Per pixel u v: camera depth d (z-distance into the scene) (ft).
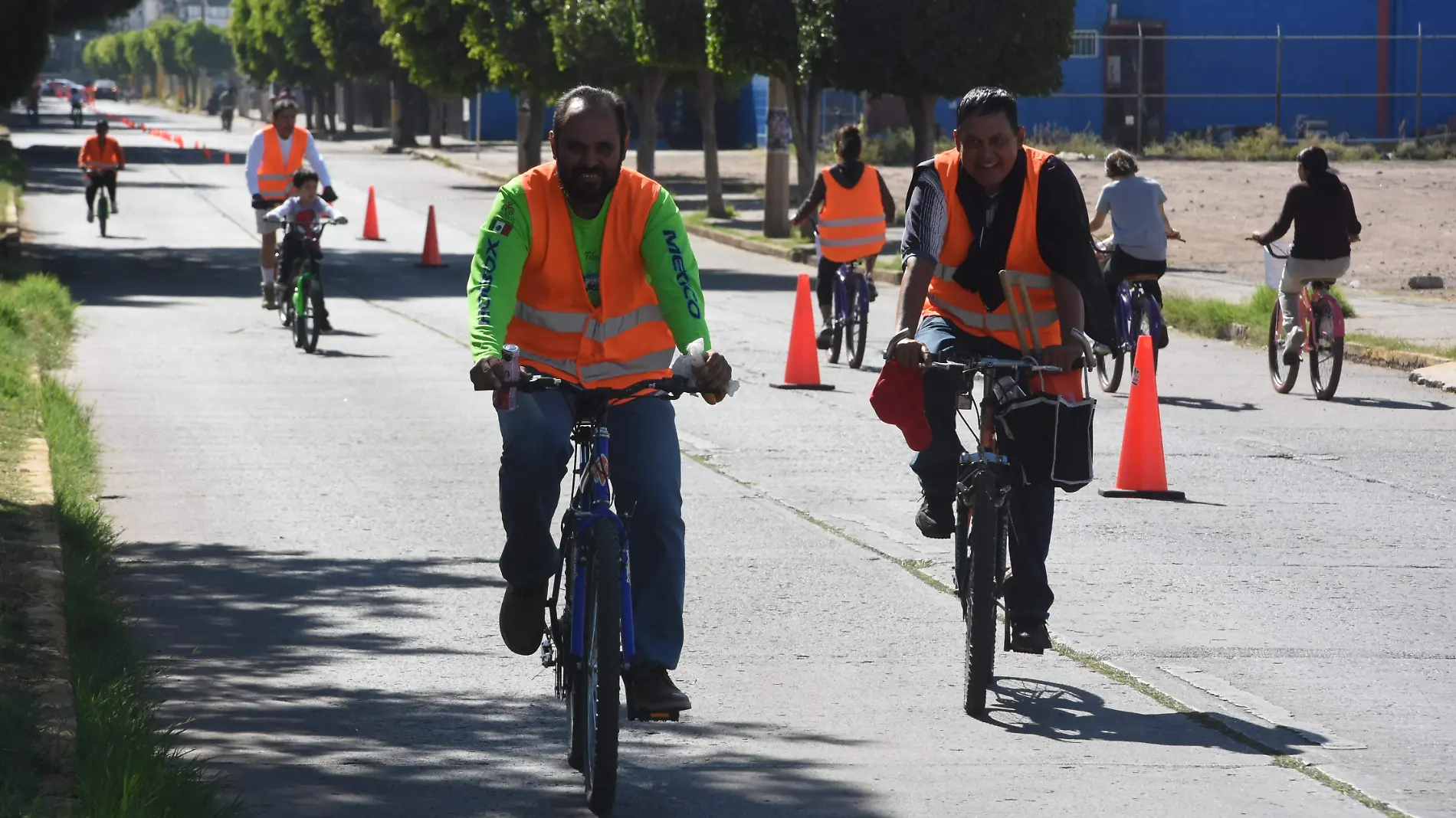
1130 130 385.70
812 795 37.19
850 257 115.65
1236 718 42.73
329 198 126.72
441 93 387.55
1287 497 73.00
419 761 39.01
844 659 48.03
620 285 37.50
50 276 163.84
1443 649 49.39
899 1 195.11
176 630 50.08
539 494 37.01
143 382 102.32
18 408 80.28
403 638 49.62
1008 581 44.37
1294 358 103.60
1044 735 41.45
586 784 36.11
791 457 80.53
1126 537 64.75
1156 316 104.12
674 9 235.61
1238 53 384.68
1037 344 43.37
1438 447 86.07
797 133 229.45
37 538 54.54
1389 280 167.63
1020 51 197.67
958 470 44.70
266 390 100.01
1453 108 380.58
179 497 69.51
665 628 36.78
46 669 40.96
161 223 241.96
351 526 64.49
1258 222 224.33
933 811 36.22
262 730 41.09
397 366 111.04
